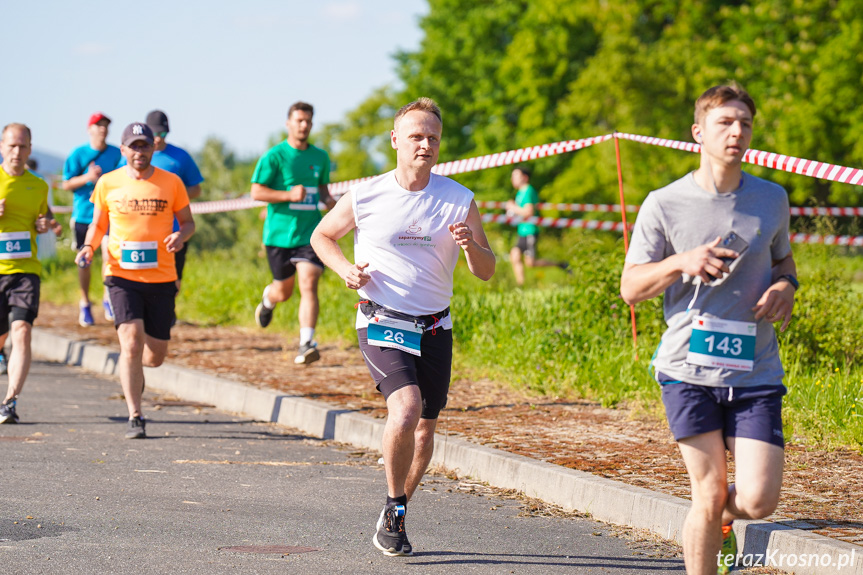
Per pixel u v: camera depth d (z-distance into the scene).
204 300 31.69
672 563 10.25
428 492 13.26
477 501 12.84
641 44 74.75
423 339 10.48
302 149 21.30
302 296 21.25
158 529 10.93
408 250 10.33
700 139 8.20
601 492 12.17
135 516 11.46
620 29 73.38
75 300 36.62
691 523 8.23
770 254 8.16
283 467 14.59
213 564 9.71
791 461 13.54
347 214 10.45
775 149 62.19
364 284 10.13
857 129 59.56
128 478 13.45
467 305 24.91
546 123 88.12
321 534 10.99
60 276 41.66
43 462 14.23
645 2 73.50
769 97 63.75
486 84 96.00
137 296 16.39
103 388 21.62
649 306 21.61
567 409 17.39
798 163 16.67
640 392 17.91
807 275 20.97
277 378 20.83
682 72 69.81
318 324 28.06
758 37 65.88
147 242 16.22
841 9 61.62
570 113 77.69
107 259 16.42
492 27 98.69
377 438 16.11
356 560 10.06
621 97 70.94
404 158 10.22
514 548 10.70
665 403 8.30
